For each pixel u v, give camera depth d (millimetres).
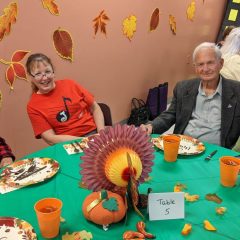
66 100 2256
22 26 2506
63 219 1094
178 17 4684
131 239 990
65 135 2178
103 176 1076
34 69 2102
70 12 2896
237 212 1124
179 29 4812
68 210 1145
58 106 2223
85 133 2318
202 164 1465
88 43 3193
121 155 1066
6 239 985
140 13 3844
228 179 1262
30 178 1343
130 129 1100
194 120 2146
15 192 1255
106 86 3623
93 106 2443
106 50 3467
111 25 3434
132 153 1081
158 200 1077
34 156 1555
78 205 1172
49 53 2803
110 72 3625
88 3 3057
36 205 992
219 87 2031
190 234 1019
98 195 1075
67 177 1361
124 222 1080
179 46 4957
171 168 1431
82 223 1079
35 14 2584
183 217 1092
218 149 1612
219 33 6066
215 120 2074
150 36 4172
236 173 1252
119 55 3693
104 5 3258
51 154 1573
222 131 2029
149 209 1074
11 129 2646
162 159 1512
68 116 2258
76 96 2316
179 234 1021
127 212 1124
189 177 1355
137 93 4254
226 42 2895
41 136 2211
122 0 3488
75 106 2287
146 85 4398
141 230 1023
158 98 4406
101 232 1037
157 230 1041
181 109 2170
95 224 1071
